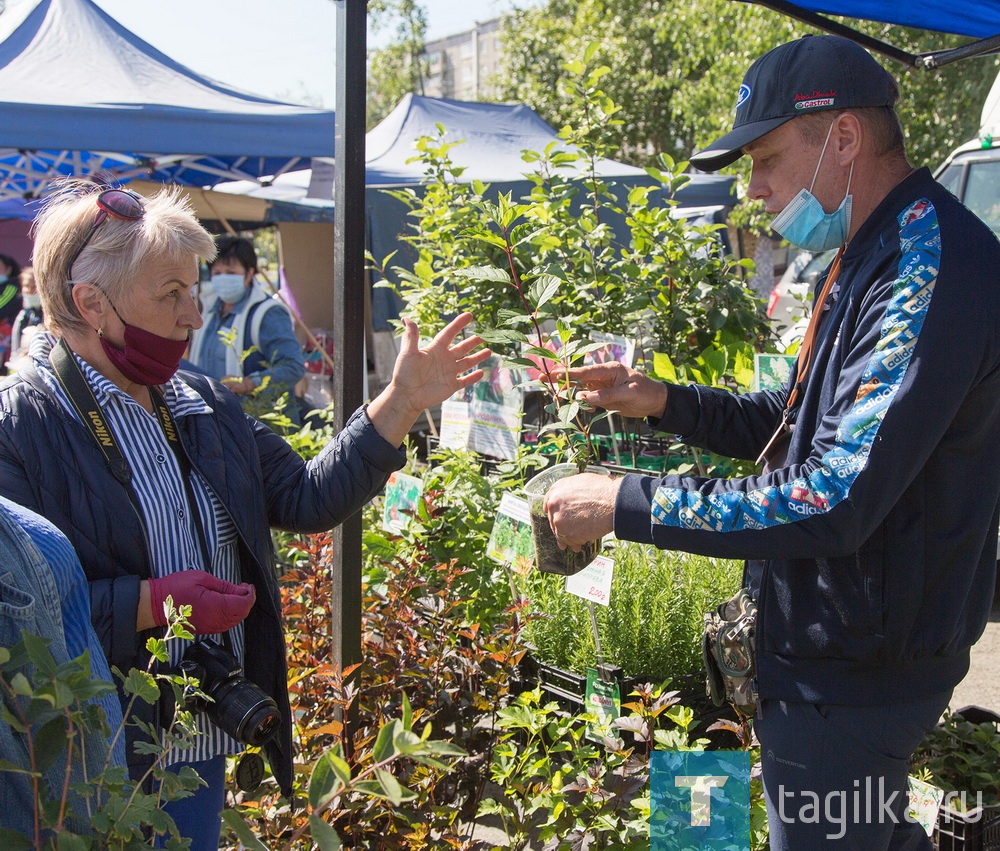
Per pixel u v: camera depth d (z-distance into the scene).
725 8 12.43
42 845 1.17
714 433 2.19
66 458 1.67
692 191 8.03
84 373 1.72
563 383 2.28
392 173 7.89
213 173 7.58
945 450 1.64
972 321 1.55
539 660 2.86
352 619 2.38
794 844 1.80
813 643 1.71
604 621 2.77
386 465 1.93
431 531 3.11
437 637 2.69
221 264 5.86
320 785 1.08
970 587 1.73
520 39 20.80
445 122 9.21
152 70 6.00
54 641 1.29
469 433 3.51
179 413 1.85
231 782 2.59
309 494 1.95
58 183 1.81
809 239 1.82
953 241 1.58
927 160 10.78
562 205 3.52
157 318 1.70
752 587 1.90
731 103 12.29
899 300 1.57
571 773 2.35
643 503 1.67
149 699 1.35
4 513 1.28
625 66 17.48
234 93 6.25
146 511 1.74
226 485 1.84
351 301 2.29
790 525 1.57
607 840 2.24
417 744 1.02
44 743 1.16
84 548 1.66
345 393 2.30
